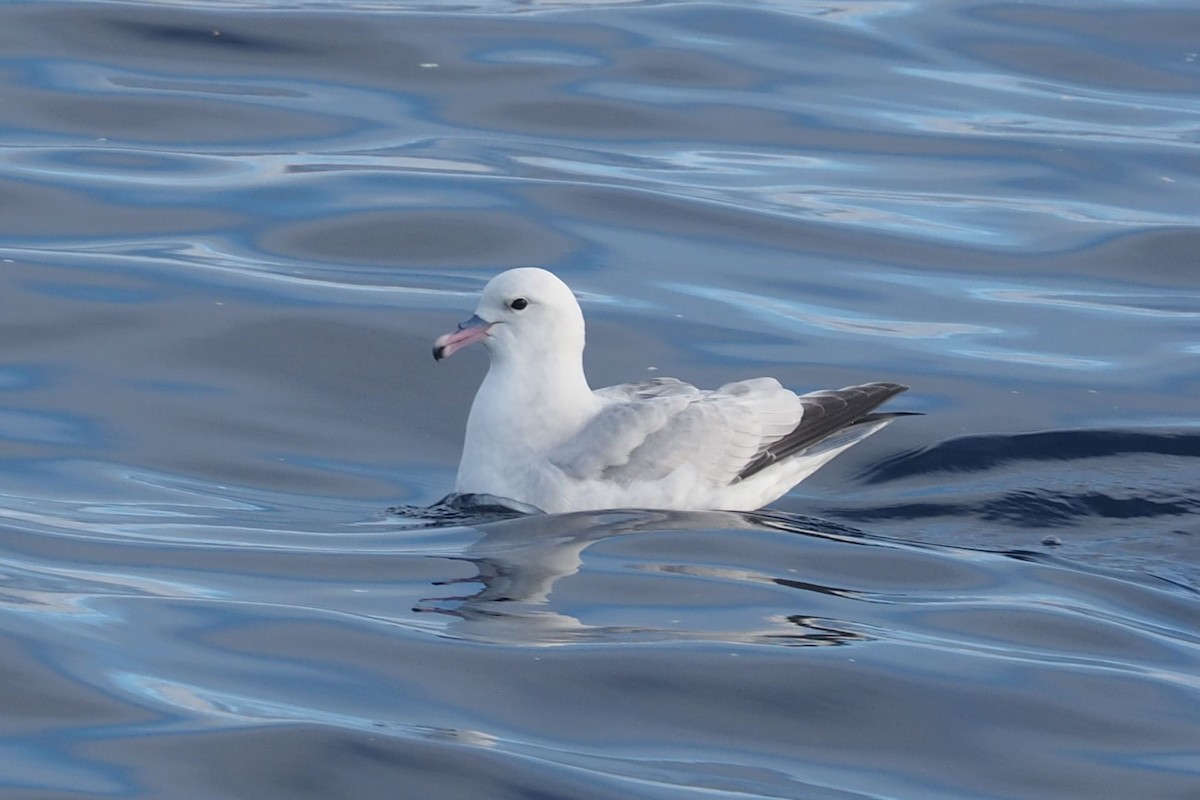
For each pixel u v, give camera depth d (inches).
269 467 599.8
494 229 799.7
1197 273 799.1
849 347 707.4
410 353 689.6
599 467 534.0
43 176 834.8
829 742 402.3
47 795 366.0
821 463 562.3
